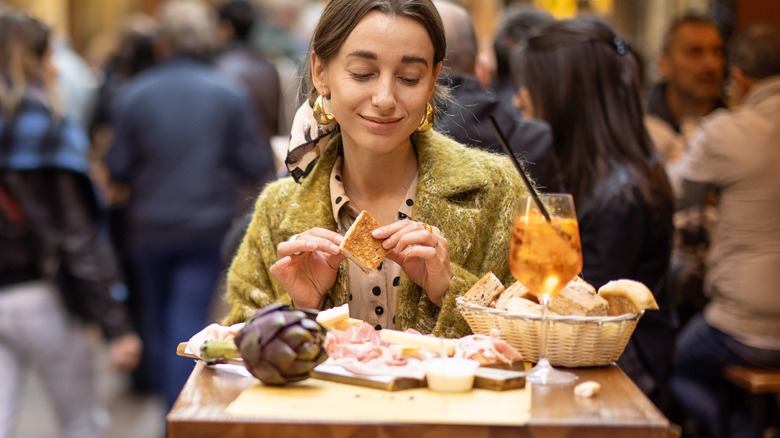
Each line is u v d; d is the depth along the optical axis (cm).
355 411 234
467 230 317
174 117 779
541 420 228
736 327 551
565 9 1197
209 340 268
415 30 296
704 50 644
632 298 277
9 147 559
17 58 565
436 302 308
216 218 784
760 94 548
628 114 458
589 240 445
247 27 930
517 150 431
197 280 786
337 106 302
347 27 296
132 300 869
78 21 1631
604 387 254
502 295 288
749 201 541
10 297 571
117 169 787
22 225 565
